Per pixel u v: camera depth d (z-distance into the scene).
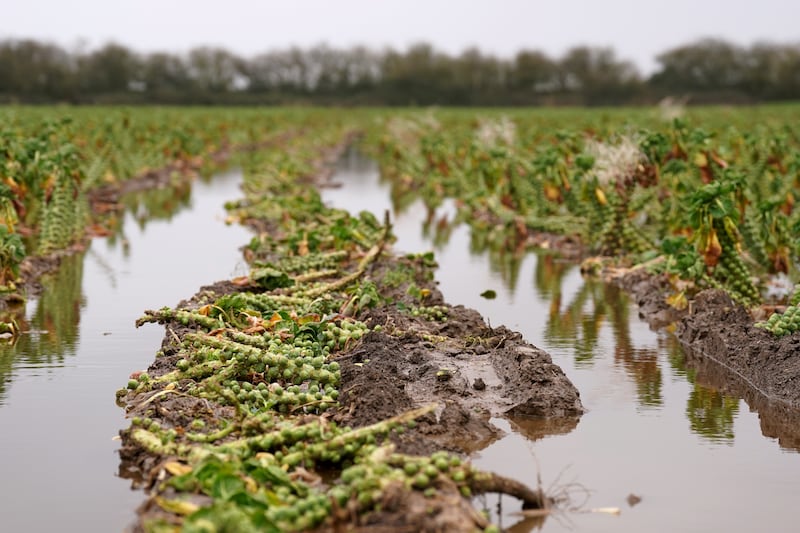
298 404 8.42
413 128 46.34
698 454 7.96
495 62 121.31
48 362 10.41
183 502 6.11
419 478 6.27
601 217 17.88
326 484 6.91
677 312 12.77
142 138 37.84
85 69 113.88
